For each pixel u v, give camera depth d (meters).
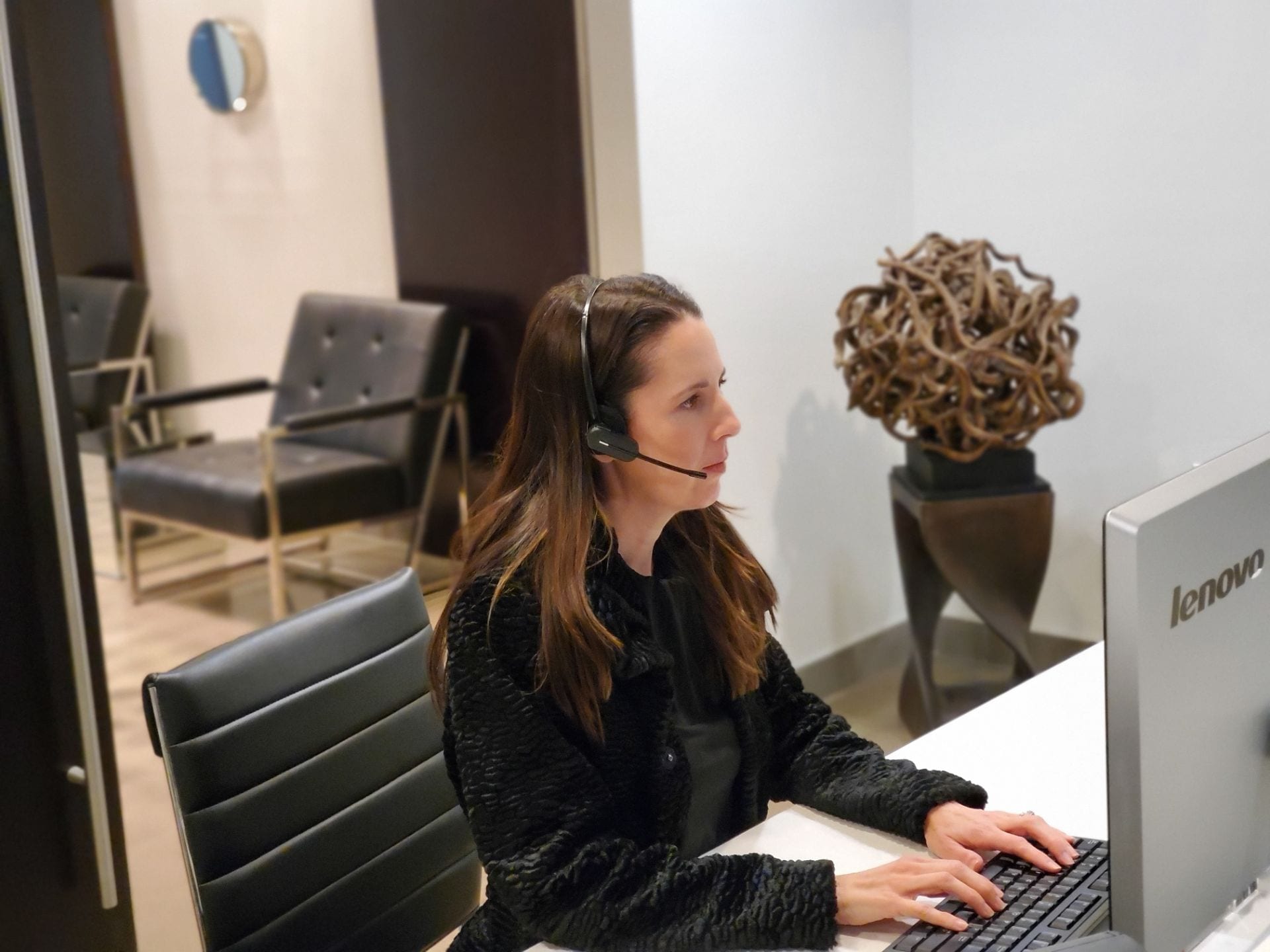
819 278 3.12
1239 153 2.81
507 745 1.10
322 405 3.90
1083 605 3.25
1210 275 2.90
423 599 1.52
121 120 4.24
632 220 2.71
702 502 1.16
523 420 1.18
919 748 1.43
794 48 2.95
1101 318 3.08
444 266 3.50
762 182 2.93
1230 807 0.96
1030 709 1.52
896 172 3.28
